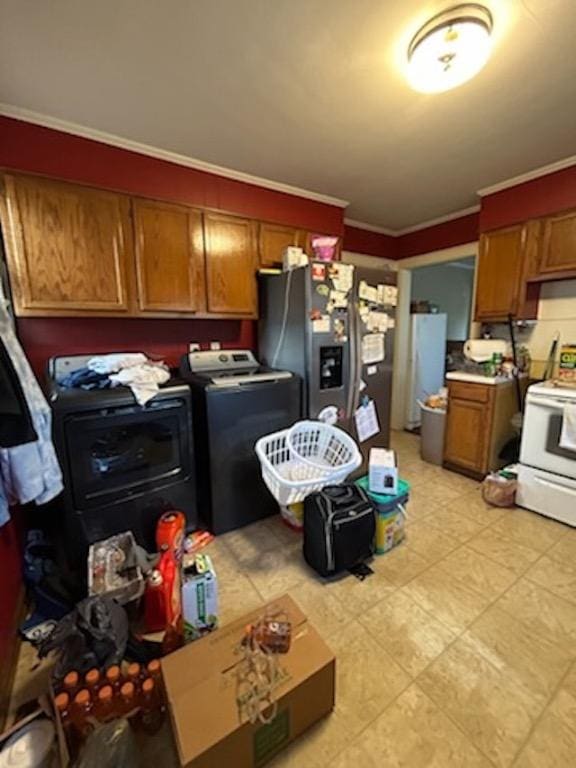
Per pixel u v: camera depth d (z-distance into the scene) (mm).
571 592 1686
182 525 1888
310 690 1083
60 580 1651
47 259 2018
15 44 1411
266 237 2814
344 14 1289
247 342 3033
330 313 2508
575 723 1132
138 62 1522
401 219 3676
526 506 2416
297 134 2100
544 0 1222
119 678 1092
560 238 2553
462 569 1850
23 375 1297
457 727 1128
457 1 1235
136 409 1873
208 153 2330
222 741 923
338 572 1832
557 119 1951
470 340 3150
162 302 2398
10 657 1330
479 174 2652
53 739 1031
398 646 1416
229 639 1179
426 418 3328
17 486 1278
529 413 2348
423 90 1649
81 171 2074
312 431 2420
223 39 1403
